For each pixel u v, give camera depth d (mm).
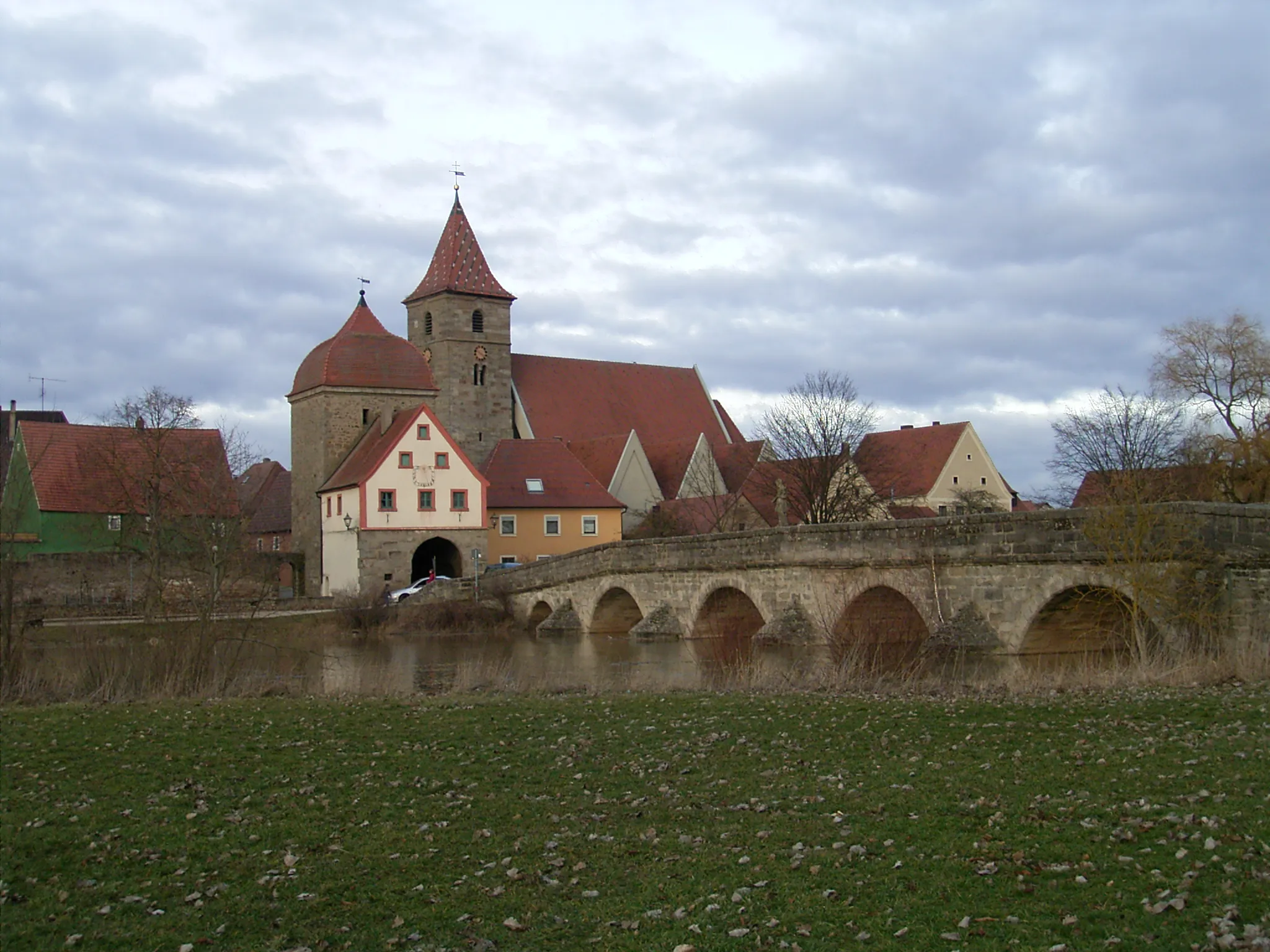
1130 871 12320
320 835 15898
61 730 23500
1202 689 23484
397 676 39688
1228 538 28766
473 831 15961
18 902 13570
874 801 16078
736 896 12688
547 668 43125
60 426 82625
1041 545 34219
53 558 70312
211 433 82750
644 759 19891
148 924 12805
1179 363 66875
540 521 88500
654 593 54844
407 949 12062
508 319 105562
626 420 110500
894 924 11633
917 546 38875
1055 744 18844
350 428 85750
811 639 43406
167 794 18188
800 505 81188
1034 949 10695
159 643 35469
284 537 110125
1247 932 10414
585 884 13664
